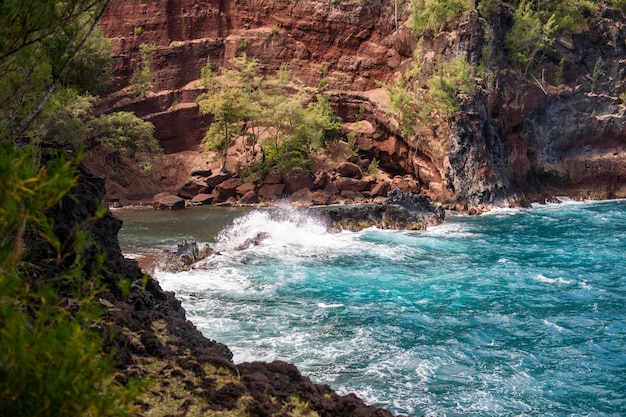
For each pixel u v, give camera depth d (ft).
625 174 209.77
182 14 232.53
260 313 72.38
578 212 169.37
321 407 33.22
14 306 22.29
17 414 17.90
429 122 197.98
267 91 226.58
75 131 166.91
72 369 18.44
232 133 211.00
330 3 231.50
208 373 35.24
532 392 52.70
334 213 137.28
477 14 197.98
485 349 62.39
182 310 53.21
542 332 67.97
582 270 97.30
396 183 198.80
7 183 19.27
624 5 233.96
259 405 31.24
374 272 94.68
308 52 235.61
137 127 190.80
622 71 223.30
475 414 48.11
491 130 192.13
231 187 192.34
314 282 88.17
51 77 34.27
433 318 72.13
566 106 213.05
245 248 112.78
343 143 217.36
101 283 42.78
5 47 26.73
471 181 183.11
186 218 155.33
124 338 35.86
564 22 217.56
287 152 202.69
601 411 49.44
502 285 87.86
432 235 129.80
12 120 30.63
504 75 200.54
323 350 60.39
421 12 205.77
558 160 211.41
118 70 226.58
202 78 227.20
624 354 61.57
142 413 29.53
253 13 238.89
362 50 230.89
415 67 207.21
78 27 31.76
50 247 39.14
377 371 55.72
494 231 135.74
